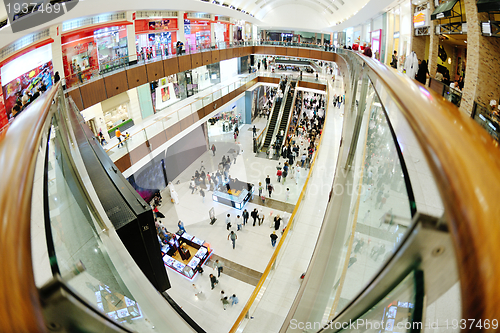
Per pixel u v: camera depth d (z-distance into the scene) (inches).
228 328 371.9
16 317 19.4
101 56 596.4
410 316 33.1
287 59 1609.3
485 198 18.2
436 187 22.5
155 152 569.9
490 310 14.4
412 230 26.7
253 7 1412.4
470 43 265.6
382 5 603.8
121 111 658.8
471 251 16.9
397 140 51.5
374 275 40.4
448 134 25.7
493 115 242.1
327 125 593.0
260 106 1207.6
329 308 113.5
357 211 134.6
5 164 30.2
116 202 135.2
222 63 1098.1
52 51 482.9
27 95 427.5
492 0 229.5
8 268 20.6
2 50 390.6
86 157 162.7
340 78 952.9
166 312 104.4
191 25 914.7
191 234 526.0
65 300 25.5
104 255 99.4
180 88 873.5
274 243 494.3
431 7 401.4
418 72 420.2
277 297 249.6
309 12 1644.9
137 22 693.9
